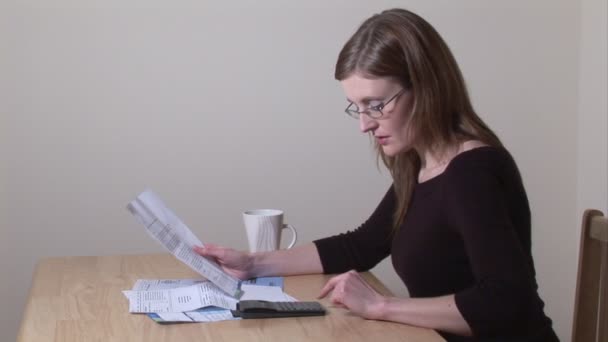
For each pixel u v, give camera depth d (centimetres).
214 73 225
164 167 225
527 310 113
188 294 131
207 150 227
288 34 229
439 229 126
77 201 221
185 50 223
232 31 225
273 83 229
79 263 163
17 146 215
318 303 125
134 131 222
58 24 215
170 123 224
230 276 142
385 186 239
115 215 223
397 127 128
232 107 227
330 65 232
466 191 119
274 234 159
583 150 250
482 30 242
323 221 237
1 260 217
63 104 217
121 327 114
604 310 144
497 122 246
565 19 246
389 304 119
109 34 218
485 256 114
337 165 236
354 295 120
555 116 249
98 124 220
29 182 217
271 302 123
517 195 124
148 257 170
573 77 249
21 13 212
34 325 116
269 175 232
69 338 109
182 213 227
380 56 124
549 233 253
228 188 229
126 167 222
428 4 238
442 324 114
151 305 125
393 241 140
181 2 221
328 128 234
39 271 155
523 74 246
